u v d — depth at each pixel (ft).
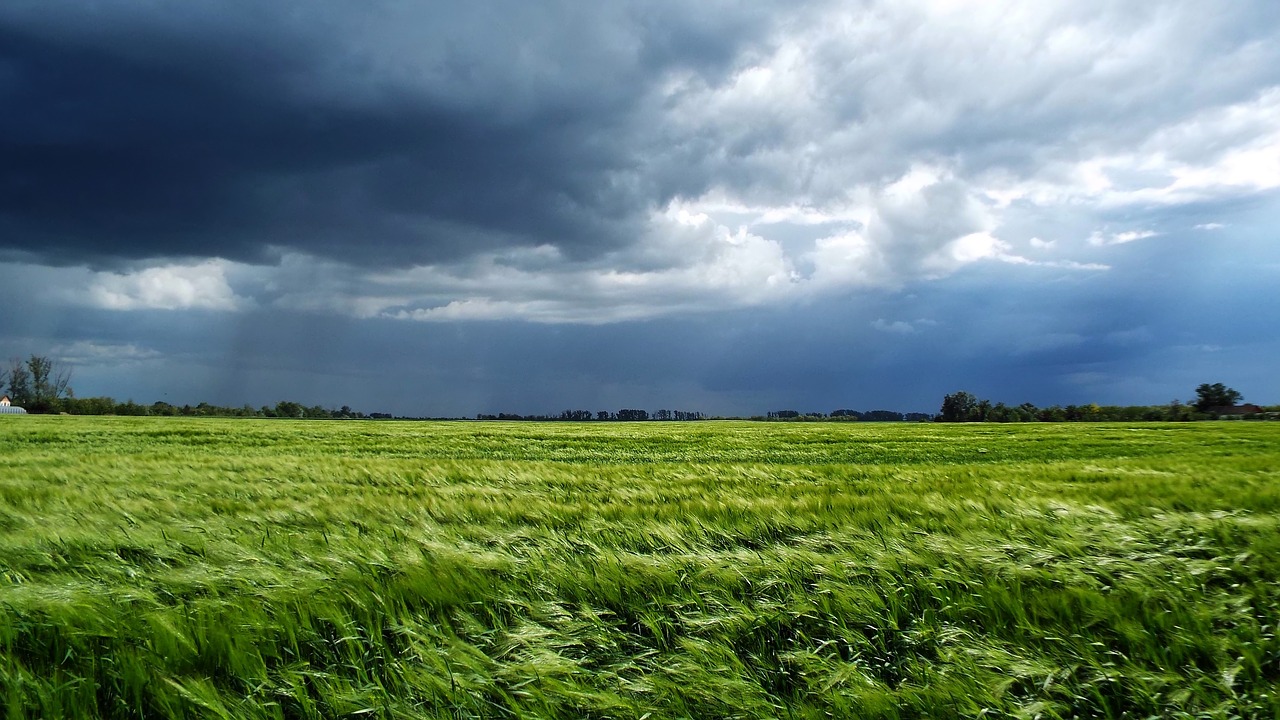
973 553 16.21
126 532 17.97
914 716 10.45
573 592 14.52
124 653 11.12
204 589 13.96
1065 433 141.28
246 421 197.57
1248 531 18.53
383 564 15.20
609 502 28.02
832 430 170.60
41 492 26.66
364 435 111.34
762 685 11.63
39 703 10.02
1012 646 12.39
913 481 37.88
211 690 10.20
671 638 13.28
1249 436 121.90
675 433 141.79
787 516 21.61
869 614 13.55
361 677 11.25
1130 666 11.44
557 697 10.57
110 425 128.98
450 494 28.68
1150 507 23.85
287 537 17.85
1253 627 12.71
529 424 237.45
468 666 11.16
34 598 12.41
